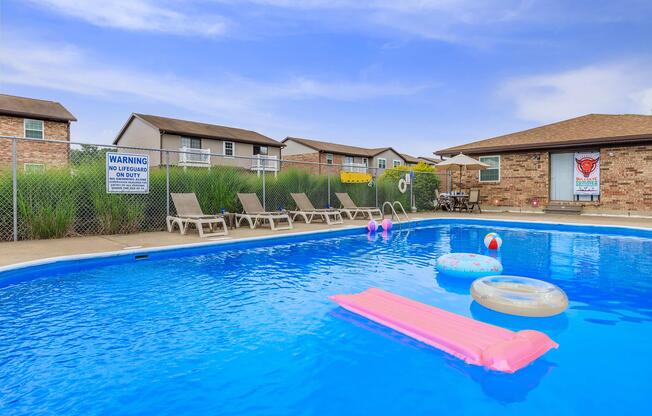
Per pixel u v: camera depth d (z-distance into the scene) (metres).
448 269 5.55
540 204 15.86
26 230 7.59
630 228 10.16
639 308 4.09
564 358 2.88
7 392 2.41
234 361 2.85
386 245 8.55
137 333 3.38
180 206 9.10
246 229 9.98
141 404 2.29
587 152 14.91
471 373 2.65
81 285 4.95
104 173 8.64
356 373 2.66
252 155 29.09
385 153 39.09
